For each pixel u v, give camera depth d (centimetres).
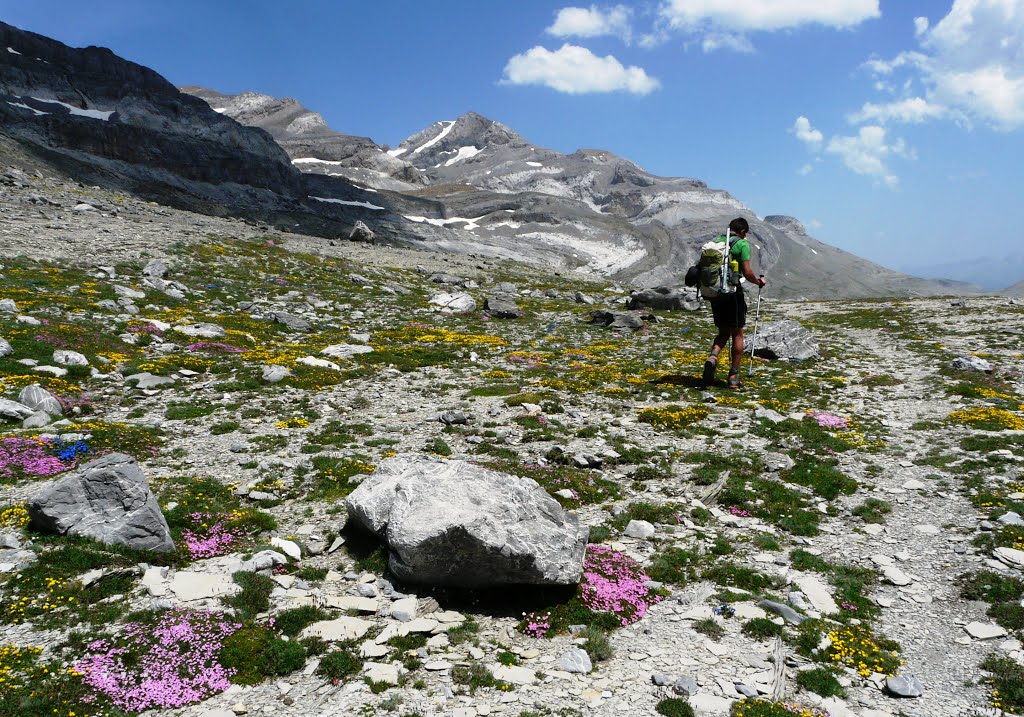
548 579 1066
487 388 2766
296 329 4147
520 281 10288
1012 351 3931
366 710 810
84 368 2542
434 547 1067
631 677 891
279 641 949
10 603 1000
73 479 1221
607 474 1758
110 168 18600
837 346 4219
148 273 4791
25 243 4891
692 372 3178
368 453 1877
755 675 885
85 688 829
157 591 1071
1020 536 1269
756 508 1525
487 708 816
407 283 7450
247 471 1706
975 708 824
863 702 840
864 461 1833
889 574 1189
